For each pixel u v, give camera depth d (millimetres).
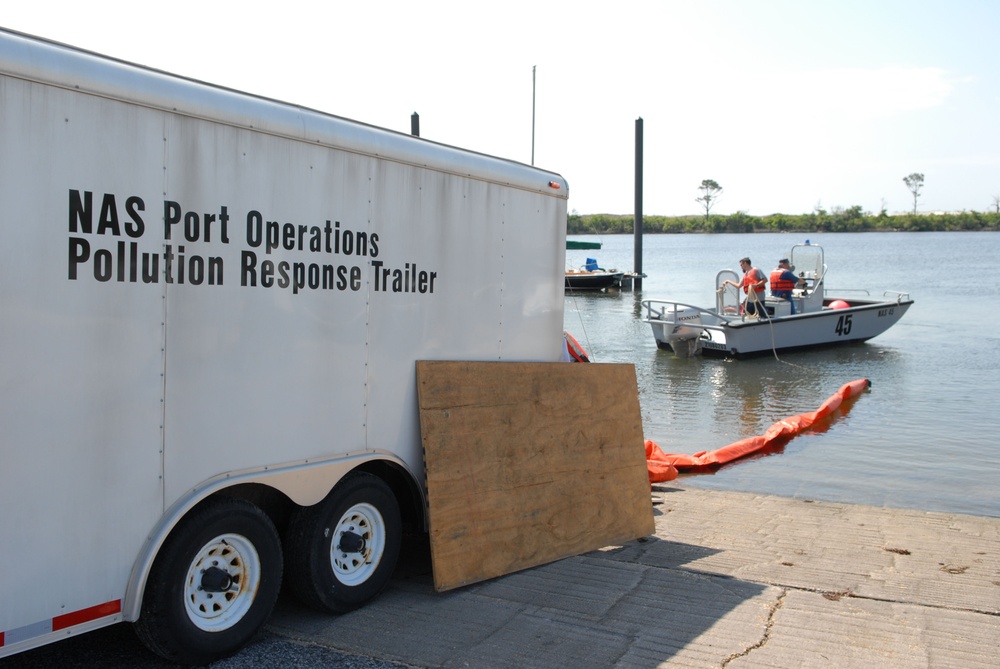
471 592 4973
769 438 10820
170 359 3730
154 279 3656
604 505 5996
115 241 3510
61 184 3328
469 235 5371
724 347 18891
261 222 4094
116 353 3529
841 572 5551
